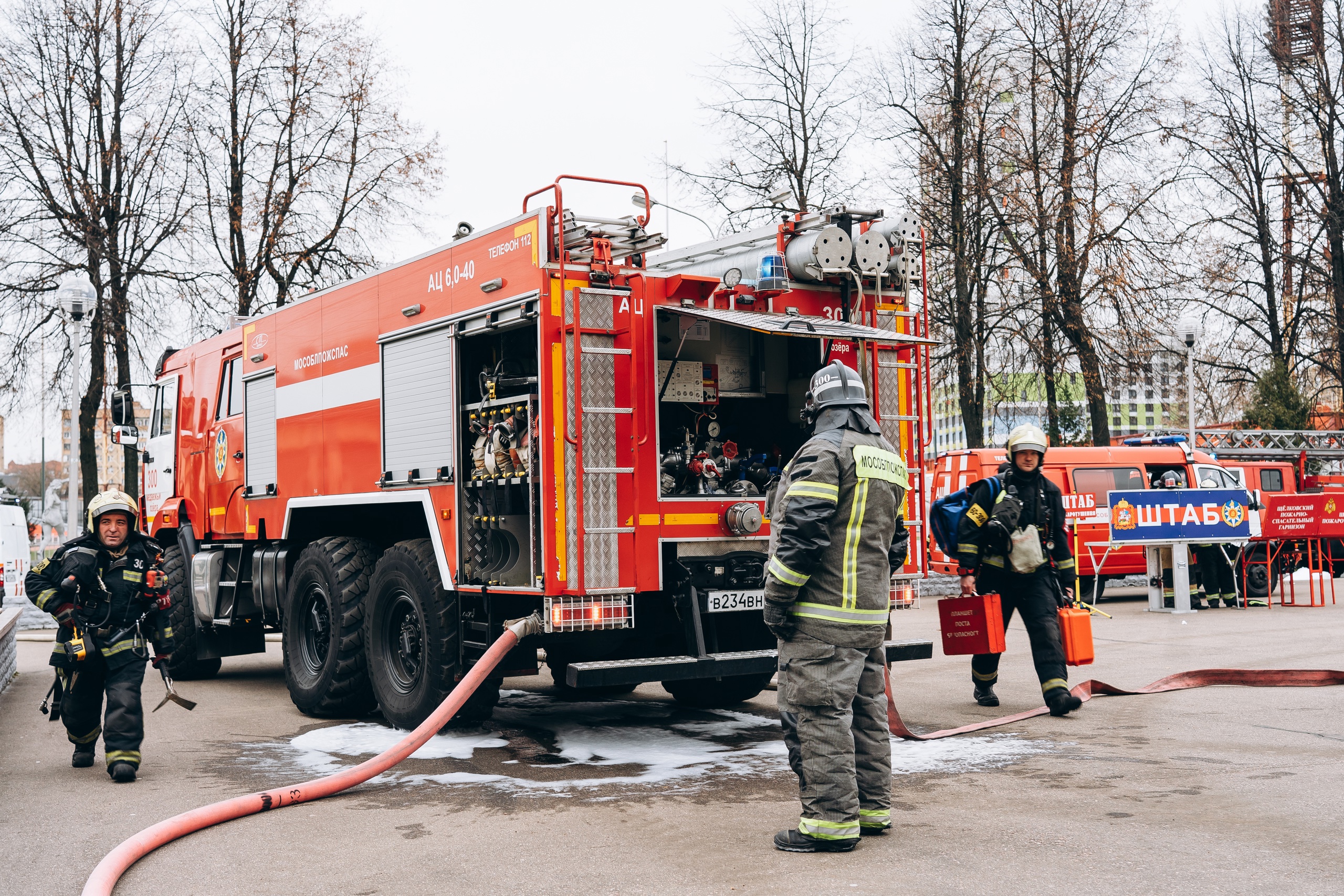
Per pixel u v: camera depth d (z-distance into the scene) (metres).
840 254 6.93
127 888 4.24
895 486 4.59
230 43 23.22
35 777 6.36
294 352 9.21
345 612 8.06
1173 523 15.60
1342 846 4.28
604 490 6.29
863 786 4.64
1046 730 7.07
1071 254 23.98
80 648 6.27
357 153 23.59
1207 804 5.00
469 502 7.00
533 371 6.73
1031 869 4.09
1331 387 31.83
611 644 7.12
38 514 49.47
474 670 6.38
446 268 7.20
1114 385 24.45
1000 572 7.73
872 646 4.48
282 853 4.66
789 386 7.43
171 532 11.88
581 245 6.36
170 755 6.96
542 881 4.16
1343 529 17.45
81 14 22.97
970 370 24.41
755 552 6.80
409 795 5.68
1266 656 10.63
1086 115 24.12
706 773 6.09
